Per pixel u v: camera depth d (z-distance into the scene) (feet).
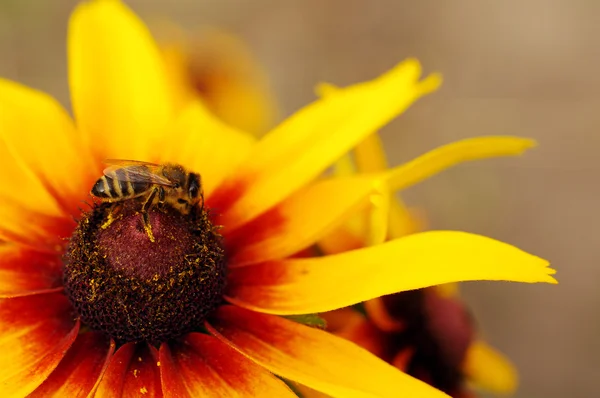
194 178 0.54
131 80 0.60
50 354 0.52
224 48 0.91
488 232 1.33
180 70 0.83
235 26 1.75
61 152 0.58
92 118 0.59
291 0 1.77
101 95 0.60
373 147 0.62
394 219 0.63
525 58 1.77
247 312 0.54
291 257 0.60
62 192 0.57
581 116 1.66
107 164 0.56
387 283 0.51
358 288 0.52
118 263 0.53
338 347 0.52
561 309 1.44
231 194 0.57
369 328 0.63
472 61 1.77
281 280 0.55
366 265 0.53
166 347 0.53
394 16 1.80
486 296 1.43
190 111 0.61
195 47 0.90
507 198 1.54
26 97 0.58
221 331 0.54
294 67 1.73
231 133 0.61
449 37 1.79
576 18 1.82
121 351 0.52
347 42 1.77
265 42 1.75
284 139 0.58
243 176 0.58
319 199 0.57
